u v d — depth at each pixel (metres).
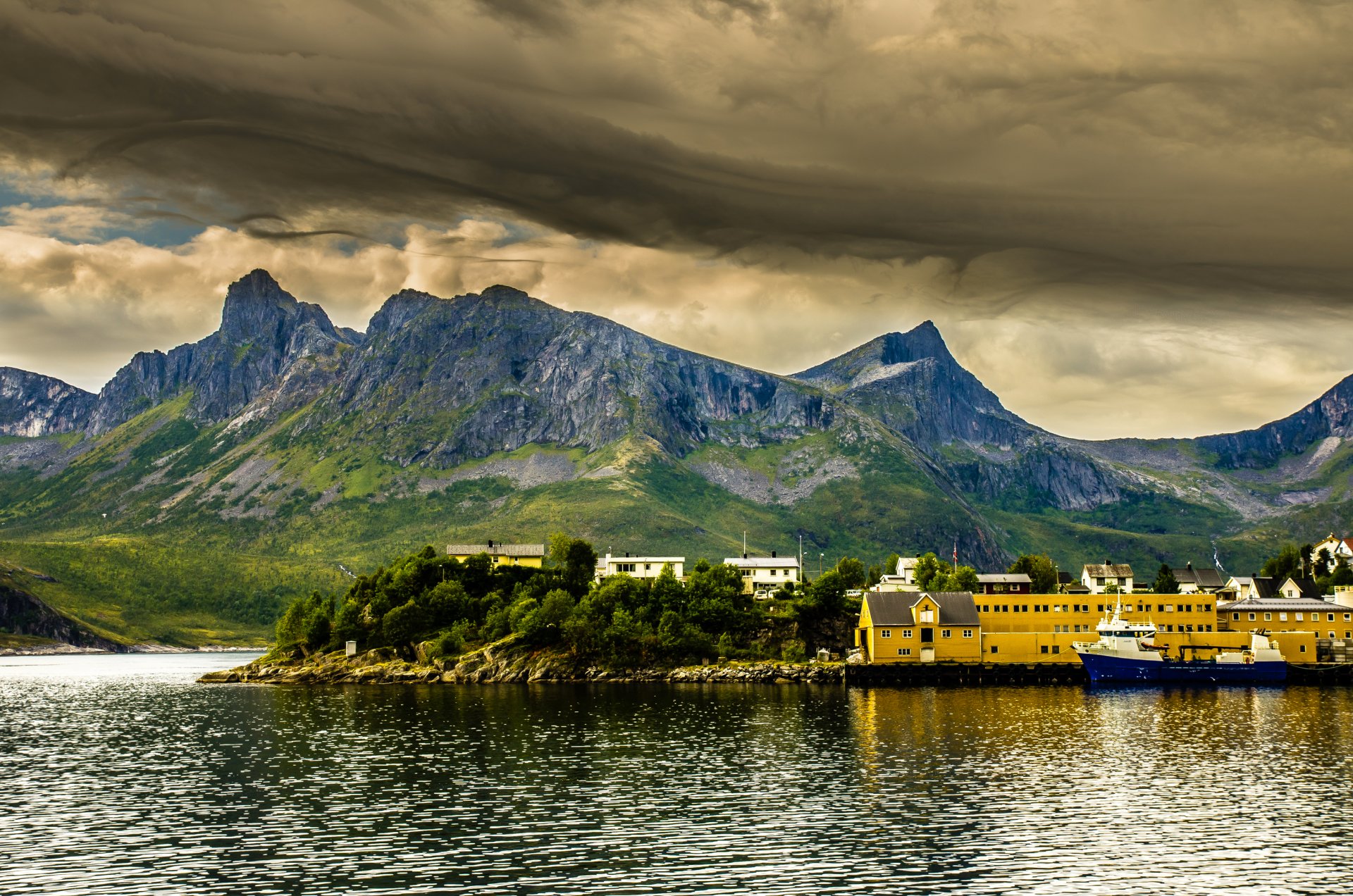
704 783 150.12
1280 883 108.31
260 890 106.56
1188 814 132.00
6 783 154.25
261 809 137.12
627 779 152.75
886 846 119.56
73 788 151.12
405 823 129.75
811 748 175.75
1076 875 110.31
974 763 162.62
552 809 136.12
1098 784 147.75
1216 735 187.38
